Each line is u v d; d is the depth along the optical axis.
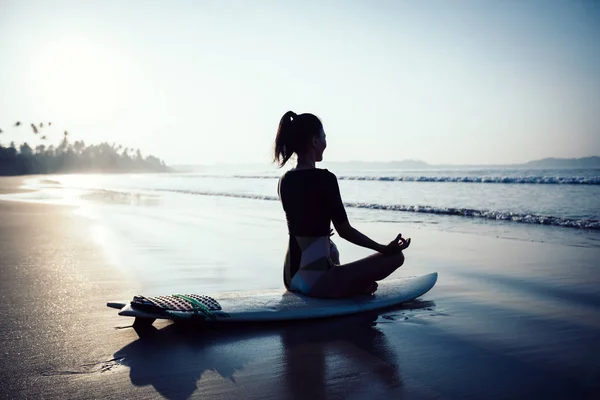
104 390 2.05
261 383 2.12
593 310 3.38
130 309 2.93
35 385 2.11
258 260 5.69
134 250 6.47
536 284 4.26
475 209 12.09
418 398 1.95
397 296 3.54
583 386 2.07
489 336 2.80
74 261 5.60
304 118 3.37
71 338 2.80
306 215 3.34
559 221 9.36
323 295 3.37
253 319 3.04
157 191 27.97
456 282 4.37
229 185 35.97
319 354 2.51
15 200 19.56
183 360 2.43
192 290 4.12
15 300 3.74
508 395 1.98
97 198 20.80
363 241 3.33
